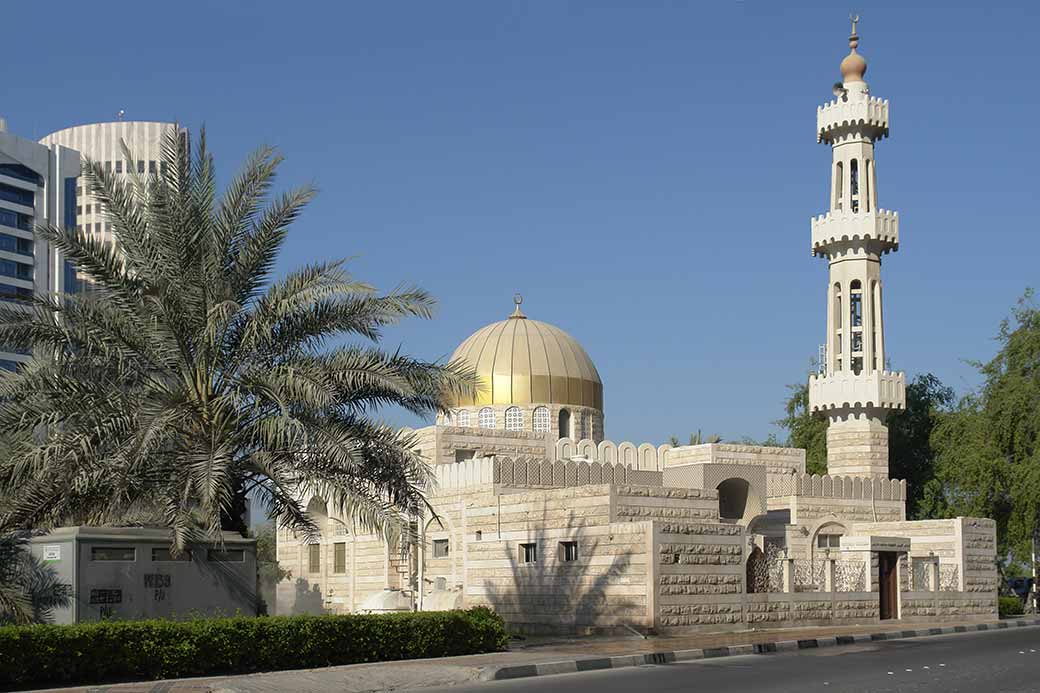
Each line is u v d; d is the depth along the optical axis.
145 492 28.59
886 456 59.78
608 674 27.06
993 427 59.88
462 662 28.39
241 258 29.31
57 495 27.78
